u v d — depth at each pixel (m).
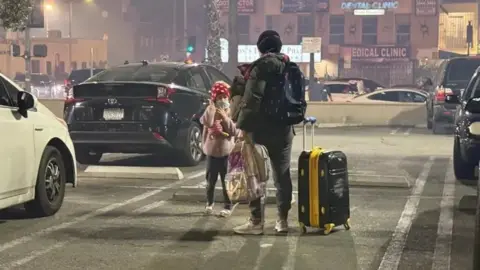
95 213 10.65
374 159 17.28
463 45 69.69
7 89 9.87
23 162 9.64
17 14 20.20
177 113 14.91
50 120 10.62
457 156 13.70
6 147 9.23
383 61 69.38
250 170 9.03
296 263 7.90
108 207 11.12
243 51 72.44
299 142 21.50
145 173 14.12
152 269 7.65
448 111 23.41
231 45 38.09
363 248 8.55
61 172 10.76
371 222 10.01
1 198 9.16
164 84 14.87
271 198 11.47
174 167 15.46
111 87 14.75
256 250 8.47
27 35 34.44
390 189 12.87
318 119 28.94
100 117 14.85
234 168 9.11
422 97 32.25
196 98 15.67
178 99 15.04
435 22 68.31
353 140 22.14
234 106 9.92
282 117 8.87
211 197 10.60
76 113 14.96
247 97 8.84
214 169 10.38
